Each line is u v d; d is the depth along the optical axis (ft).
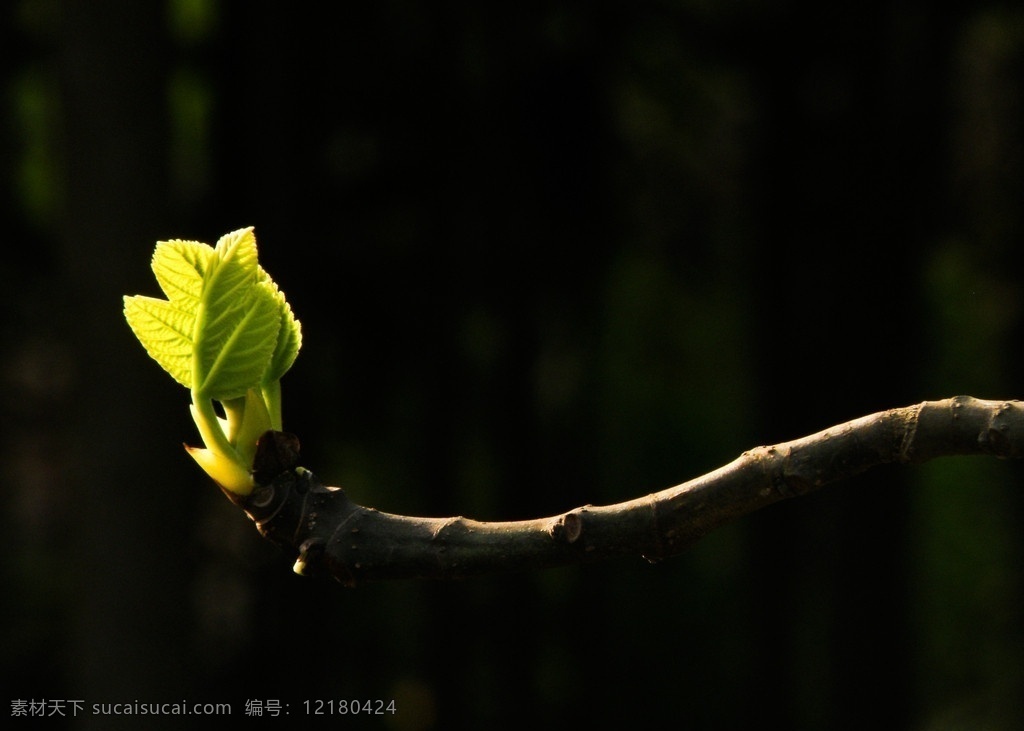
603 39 30.83
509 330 31.73
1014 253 34.88
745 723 34.19
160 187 22.36
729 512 4.71
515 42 30.19
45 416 32.12
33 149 32.30
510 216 30.86
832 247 30.73
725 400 46.19
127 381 22.13
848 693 31.37
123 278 22.00
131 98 21.95
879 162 30.35
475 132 30.12
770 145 31.55
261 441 5.10
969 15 30.73
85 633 22.45
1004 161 34.37
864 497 31.37
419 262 30.53
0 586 31.68
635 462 45.37
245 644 28.63
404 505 33.81
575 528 4.81
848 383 30.83
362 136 29.60
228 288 5.02
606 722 37.24
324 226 29.35
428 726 33.19
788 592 33.17
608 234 33.35
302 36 27.25
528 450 32.53
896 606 31.35
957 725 39.50
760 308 32.37
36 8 28.89
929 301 41.27
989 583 43.52
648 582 43.73
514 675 33.55
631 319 45.65
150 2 22.11
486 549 4.88
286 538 5.07
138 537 22.15
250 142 26.81
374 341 30.83
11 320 30.68
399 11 29.30
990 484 45.57
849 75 30.27
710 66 32.40
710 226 38.70
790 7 30.37
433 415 30.99
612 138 32.24
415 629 35.63
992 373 41.14
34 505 32.32
